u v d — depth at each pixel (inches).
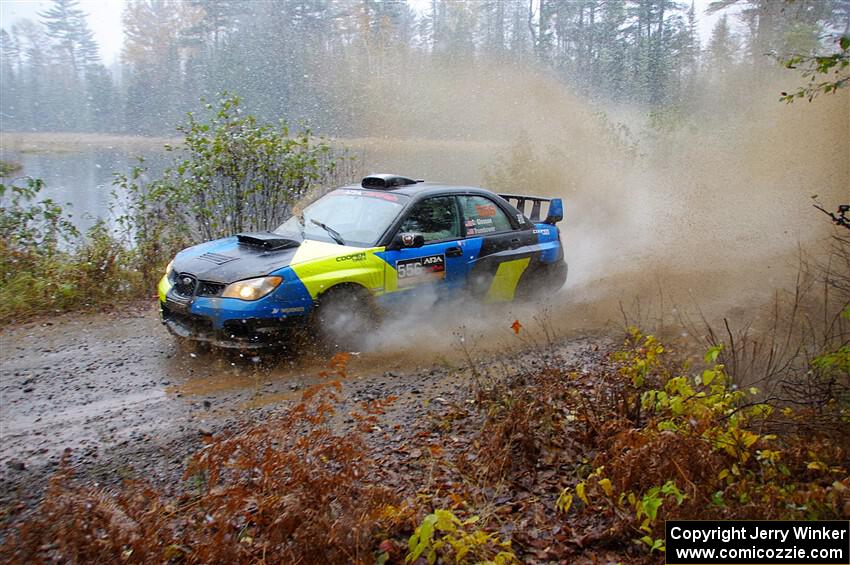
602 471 146.5
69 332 281.1
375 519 125.0
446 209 283.3
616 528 130.8
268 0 1875.0
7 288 317.7
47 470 167.0
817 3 714.2
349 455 138.5
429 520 112.9
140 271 356.5
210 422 194.7
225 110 395.2
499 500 147.2
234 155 385.1
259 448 145.8
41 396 213.6
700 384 177.2
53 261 346.6
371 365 243.4
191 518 134.9
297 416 151.9
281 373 233.9
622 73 1453.0
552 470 159.0
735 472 133.9
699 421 145.7
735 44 1206.3
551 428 170.7
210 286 236.2
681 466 133.4
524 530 134.6
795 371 191.0
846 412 157.6
